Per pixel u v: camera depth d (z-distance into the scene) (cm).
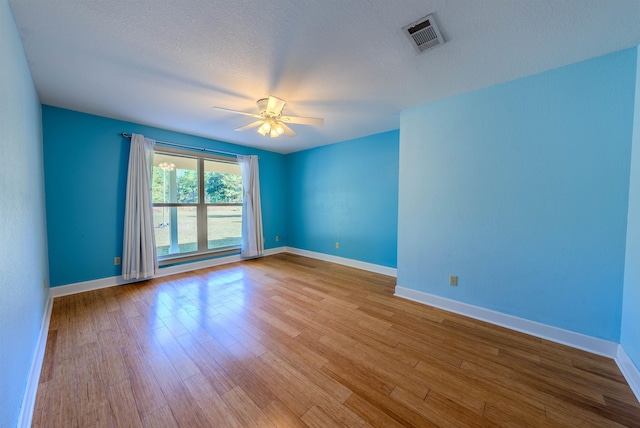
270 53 179
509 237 221
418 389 150
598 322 185
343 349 190
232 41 166
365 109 285
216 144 429
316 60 188
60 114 283
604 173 181
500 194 225
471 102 238
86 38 162
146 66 196
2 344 104
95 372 161
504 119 220
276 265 441
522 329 216
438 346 194
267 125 258
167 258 379
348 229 441
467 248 245
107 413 131
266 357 179
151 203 343
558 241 200
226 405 137
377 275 384
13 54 141
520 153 214
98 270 314
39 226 225
